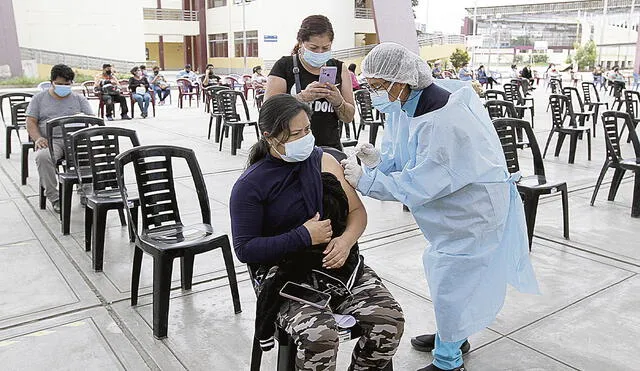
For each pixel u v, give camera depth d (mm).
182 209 4961
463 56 34125
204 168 6715
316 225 1998
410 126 2170
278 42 31281
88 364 2521
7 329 2824
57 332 2801
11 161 7000
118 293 3248
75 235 4227
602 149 8102
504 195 2178
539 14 51938
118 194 3789
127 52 29328
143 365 2520
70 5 27609
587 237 4242
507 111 6754
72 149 4035
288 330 1916
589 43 44375
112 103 11922
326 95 2949
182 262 3260
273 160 2082
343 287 2043
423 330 2842
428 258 2279
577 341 2730
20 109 7273
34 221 4570
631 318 2959
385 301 2029
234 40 34406
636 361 2553
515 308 3084
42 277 3467
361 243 4137
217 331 2832
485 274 2195
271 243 1975
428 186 2057
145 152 3111
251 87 18344
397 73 2066
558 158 7375
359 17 32312
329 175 2158
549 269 3627
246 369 2498
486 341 2742
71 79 5051
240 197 2037
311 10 31188
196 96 17516
